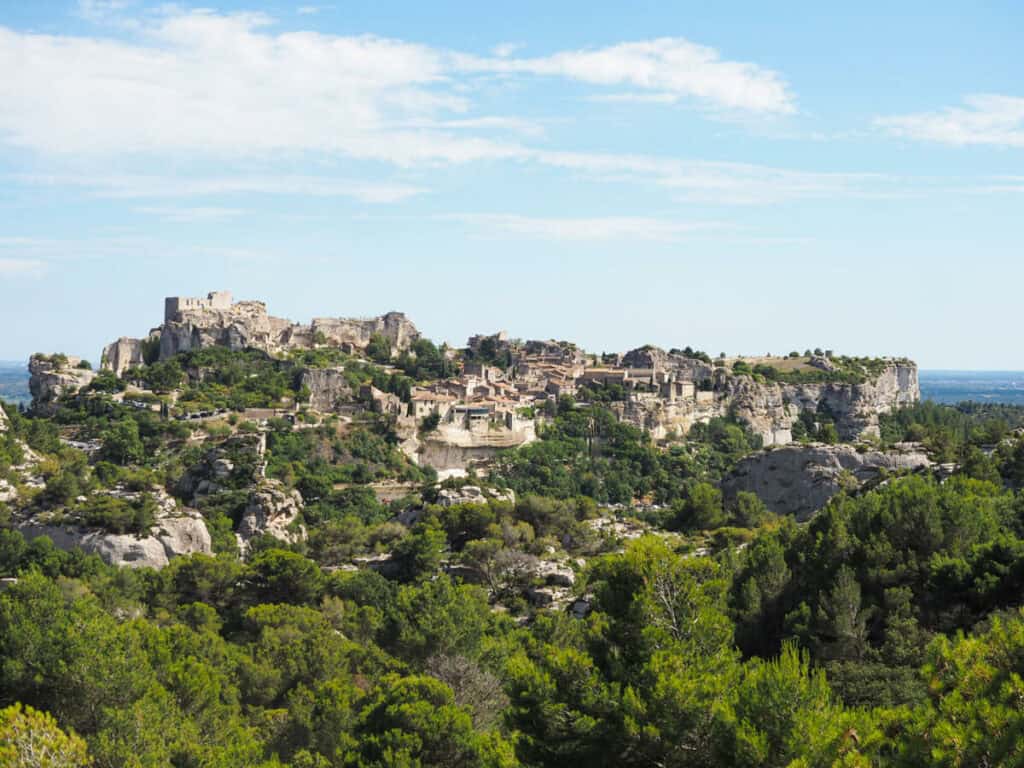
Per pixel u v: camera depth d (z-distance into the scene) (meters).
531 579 152.75
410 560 161.62
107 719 74.44
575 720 55.44
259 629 122.56
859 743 46.50
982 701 42.25
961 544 91.81
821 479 195.62
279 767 74.31
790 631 86.88
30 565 138.25
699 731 52.75
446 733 72.06
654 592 60.78
